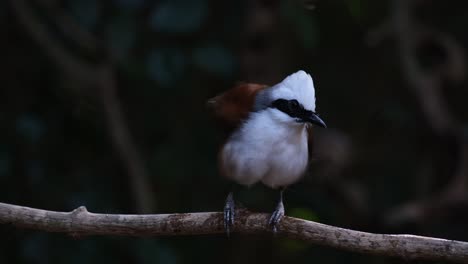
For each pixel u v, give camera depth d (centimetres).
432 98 1440
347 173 1423
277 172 1034
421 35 1499
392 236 851
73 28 1341
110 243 1201
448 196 1377
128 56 1257
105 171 1316
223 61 1227
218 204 1409
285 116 1003
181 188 1411
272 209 1389
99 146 1323
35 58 1330
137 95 1389
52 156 1278
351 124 1527
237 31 1345
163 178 1377
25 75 1314
